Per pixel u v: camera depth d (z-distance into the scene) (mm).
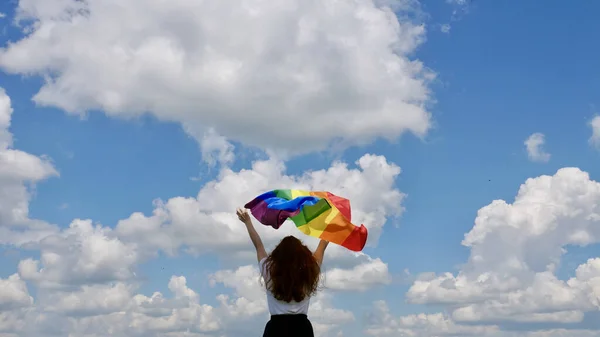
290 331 9398
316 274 9578
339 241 12234
